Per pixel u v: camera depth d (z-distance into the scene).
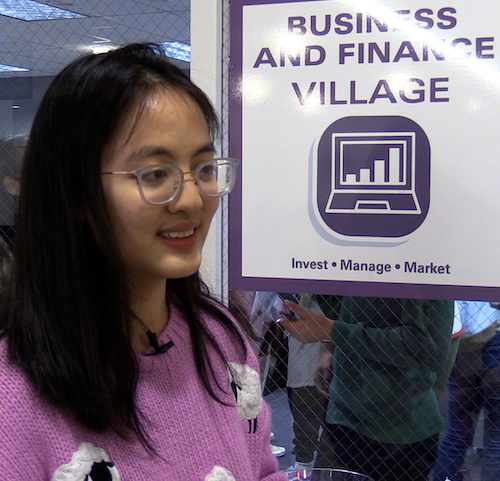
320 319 1.79
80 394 0.67
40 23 2.18
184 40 2.01
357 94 1.70
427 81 1.65
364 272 1.72
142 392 0.75
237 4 1.77
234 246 1.80
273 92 1.76
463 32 1.62
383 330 1.75
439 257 1.67
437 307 1.71
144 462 0.71
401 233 1.69
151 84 0.70
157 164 0.68
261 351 1.81
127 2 2.04
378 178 1.70
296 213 1.76
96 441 0.69
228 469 0.78
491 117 1.62
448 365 1.72
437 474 1.75
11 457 0.64
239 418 0.88
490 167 1.63
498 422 1.68
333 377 1.80
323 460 1.82
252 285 1.80
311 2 1.71
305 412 1.82
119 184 0.68
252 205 1.79
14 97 2.17
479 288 1.65
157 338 0.79
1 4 2.20
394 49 1.67
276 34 1.75
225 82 1.79
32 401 0.66
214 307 0.95
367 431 1.79
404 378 1.75
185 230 0.71
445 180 1.66
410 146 1.67
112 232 0.68
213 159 0.74
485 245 1.64
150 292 0.77
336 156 1.72
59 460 0.66
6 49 2.21
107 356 0.71
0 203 1.97
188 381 0.80
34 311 0.68
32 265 0.69
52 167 0.68
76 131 0.67
